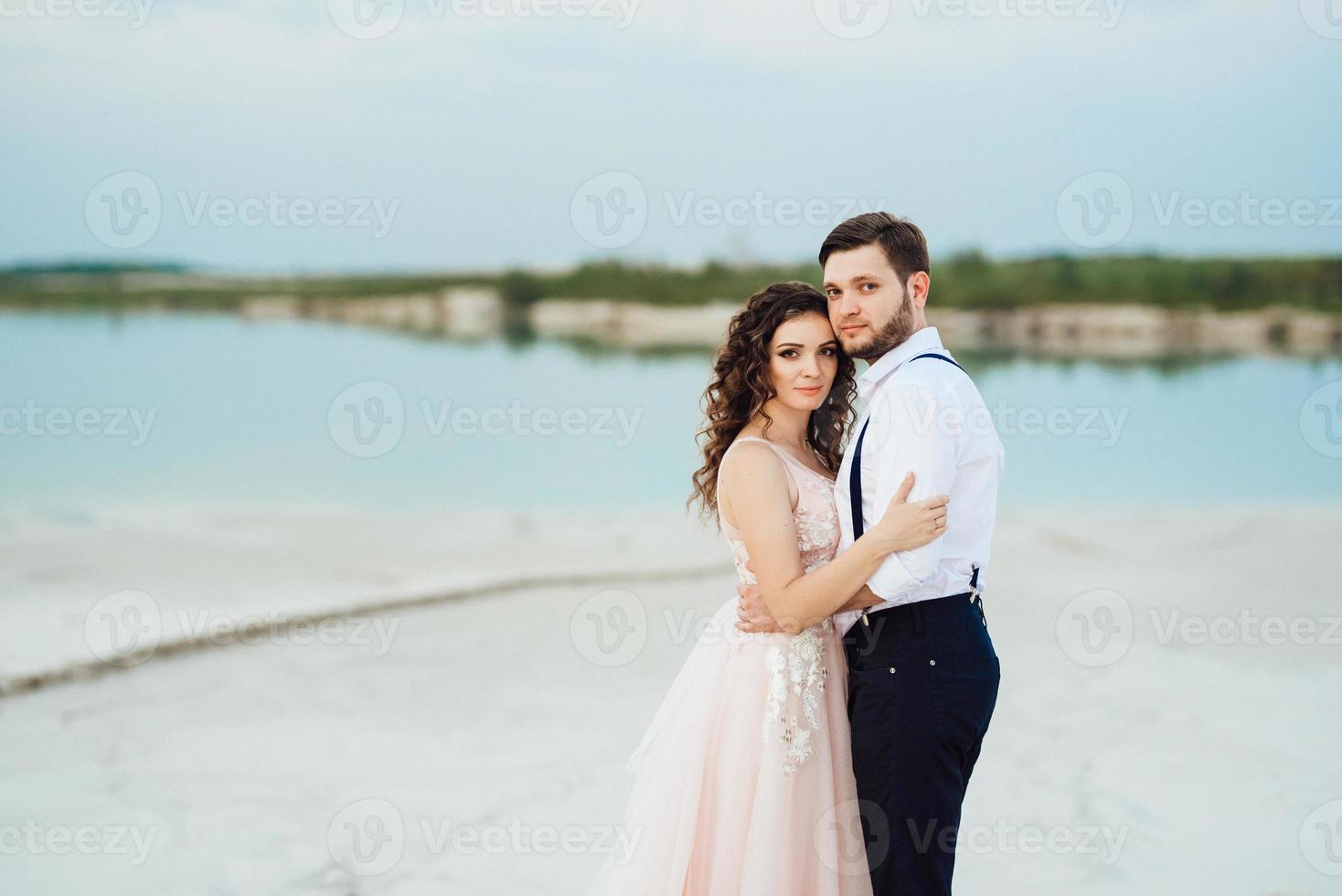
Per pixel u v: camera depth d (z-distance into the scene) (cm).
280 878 341
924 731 242
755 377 268
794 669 256
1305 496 1075
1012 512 1004
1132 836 370
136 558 790
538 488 1182
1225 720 478
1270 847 361
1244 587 700
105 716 482
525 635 614
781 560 251
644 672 552
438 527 938
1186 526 905
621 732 471
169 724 474
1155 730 469
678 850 256
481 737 464
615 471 1261
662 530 911
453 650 588
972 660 247
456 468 1280
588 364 2038
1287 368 1888
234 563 778
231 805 395
